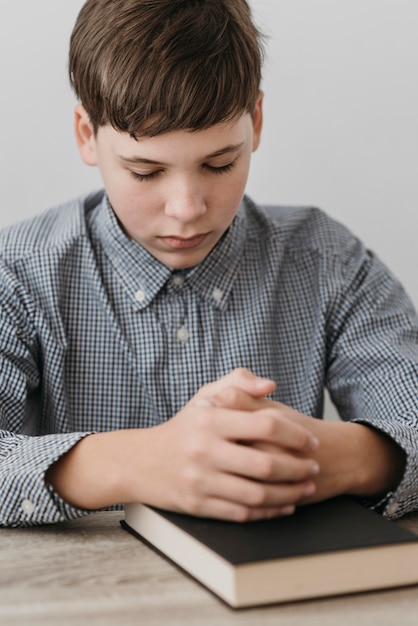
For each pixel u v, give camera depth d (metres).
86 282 1.34
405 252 1.83
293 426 0.89
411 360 1.29
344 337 1.38
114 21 1.13
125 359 1.33
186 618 0.71
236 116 1.09
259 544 0.77
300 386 1.38
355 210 1.80
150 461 0.90
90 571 0.82
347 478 0.97
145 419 1.34
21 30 1.67
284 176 1.77
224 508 0.85
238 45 1.13
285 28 1.72
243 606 0.73
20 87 1.68
